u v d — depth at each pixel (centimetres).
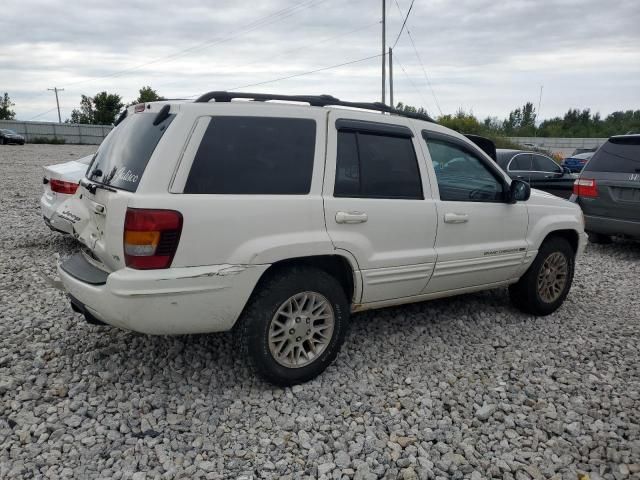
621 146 784
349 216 349
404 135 393
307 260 350
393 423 314
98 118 6397
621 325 489
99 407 315
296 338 344
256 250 312
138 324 297
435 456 286
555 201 509
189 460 274
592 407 341
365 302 379
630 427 318
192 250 297
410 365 389
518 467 279
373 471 271
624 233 774
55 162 2266
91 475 260
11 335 412
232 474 265
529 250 470
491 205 441
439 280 414
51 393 329
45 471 261
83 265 350
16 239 746
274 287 326
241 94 334
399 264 380
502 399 346
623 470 279
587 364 403
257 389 344
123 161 328
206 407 322
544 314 503
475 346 427
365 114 380
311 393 342
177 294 296
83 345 397
